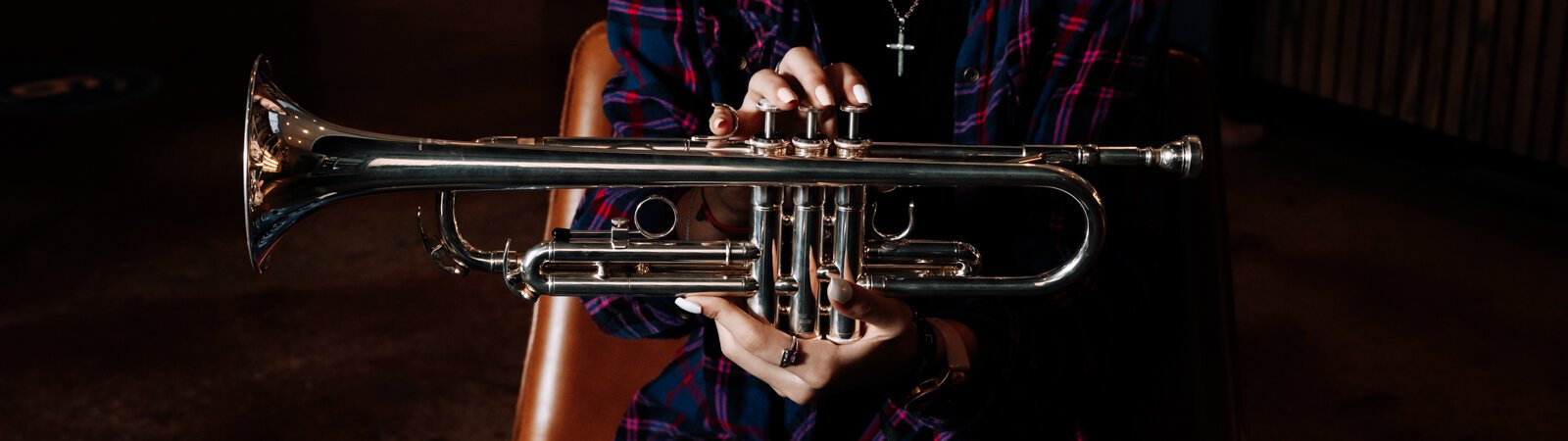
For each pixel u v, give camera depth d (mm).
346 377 2785
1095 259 1046
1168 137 1586
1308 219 3658
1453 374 2779
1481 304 3098
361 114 4836
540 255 1041
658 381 1377
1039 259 1265
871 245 1088
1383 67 4047
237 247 3434
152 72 5273
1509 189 3799
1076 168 1266
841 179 976
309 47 5844
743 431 1261
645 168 958
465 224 3629
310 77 5328
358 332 2984
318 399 2695
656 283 1056
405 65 5566
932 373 1113
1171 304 1538
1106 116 1261
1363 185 3908
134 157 4145
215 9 6477
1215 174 1592
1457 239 3477
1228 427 1512
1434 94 3924
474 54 5770
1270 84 4414
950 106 1320
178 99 4867
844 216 1046
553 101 5020
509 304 3148
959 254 1093
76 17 6148
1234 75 4457
